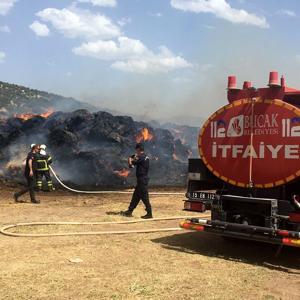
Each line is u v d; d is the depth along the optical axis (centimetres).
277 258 760
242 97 775
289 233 664
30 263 679
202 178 812
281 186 719
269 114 720
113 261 706
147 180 1130
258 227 704
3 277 606
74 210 1235
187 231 976
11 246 791
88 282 591
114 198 1546
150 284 589
